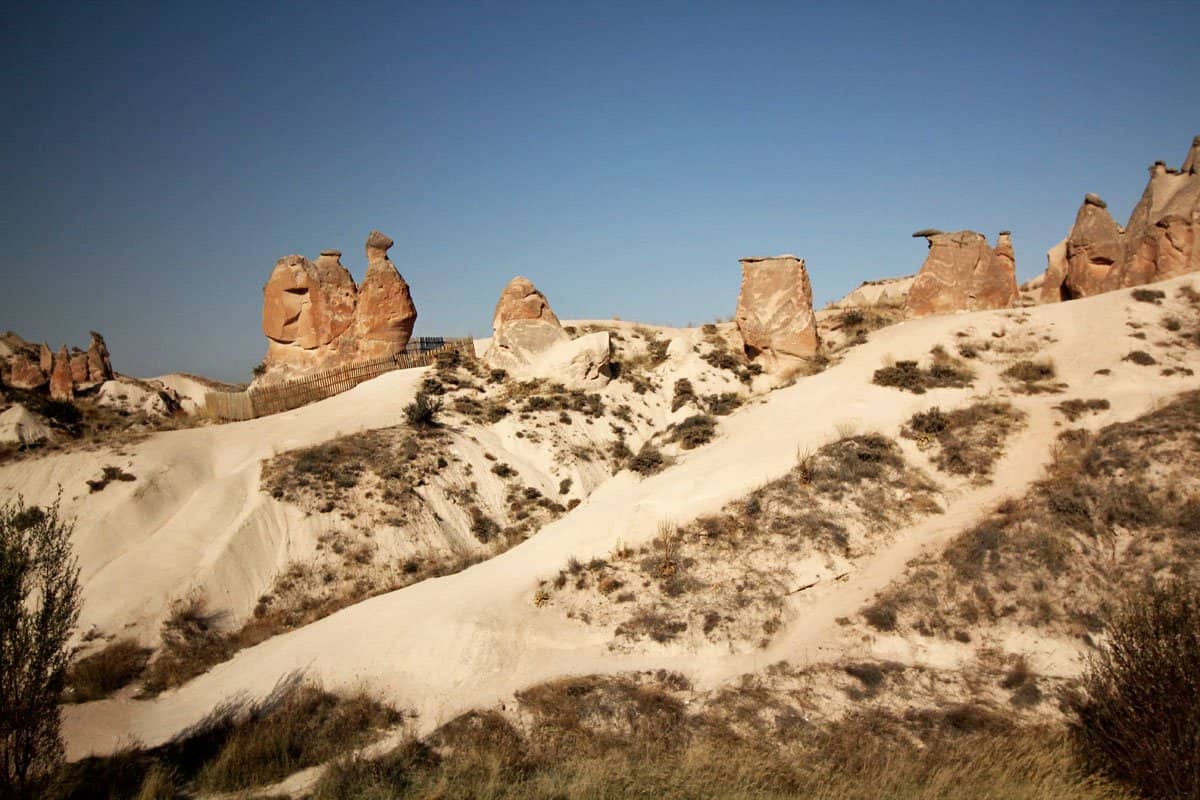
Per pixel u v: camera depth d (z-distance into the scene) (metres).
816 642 20.64
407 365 49.59
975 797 14.18
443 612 23.56
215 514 31.75
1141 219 42.75
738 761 16.09
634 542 25.39
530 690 19.66
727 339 48.75
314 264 51.38
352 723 19.33
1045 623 19.95
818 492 25.78
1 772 15.58
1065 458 25.42
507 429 41.31
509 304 48.94
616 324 57.12
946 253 39.34
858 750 16.39
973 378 31.44
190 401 60.62
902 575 22.36
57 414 47.66
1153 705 13.87
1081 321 33.88
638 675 19.97
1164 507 22.09
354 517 32.88
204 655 25.06
